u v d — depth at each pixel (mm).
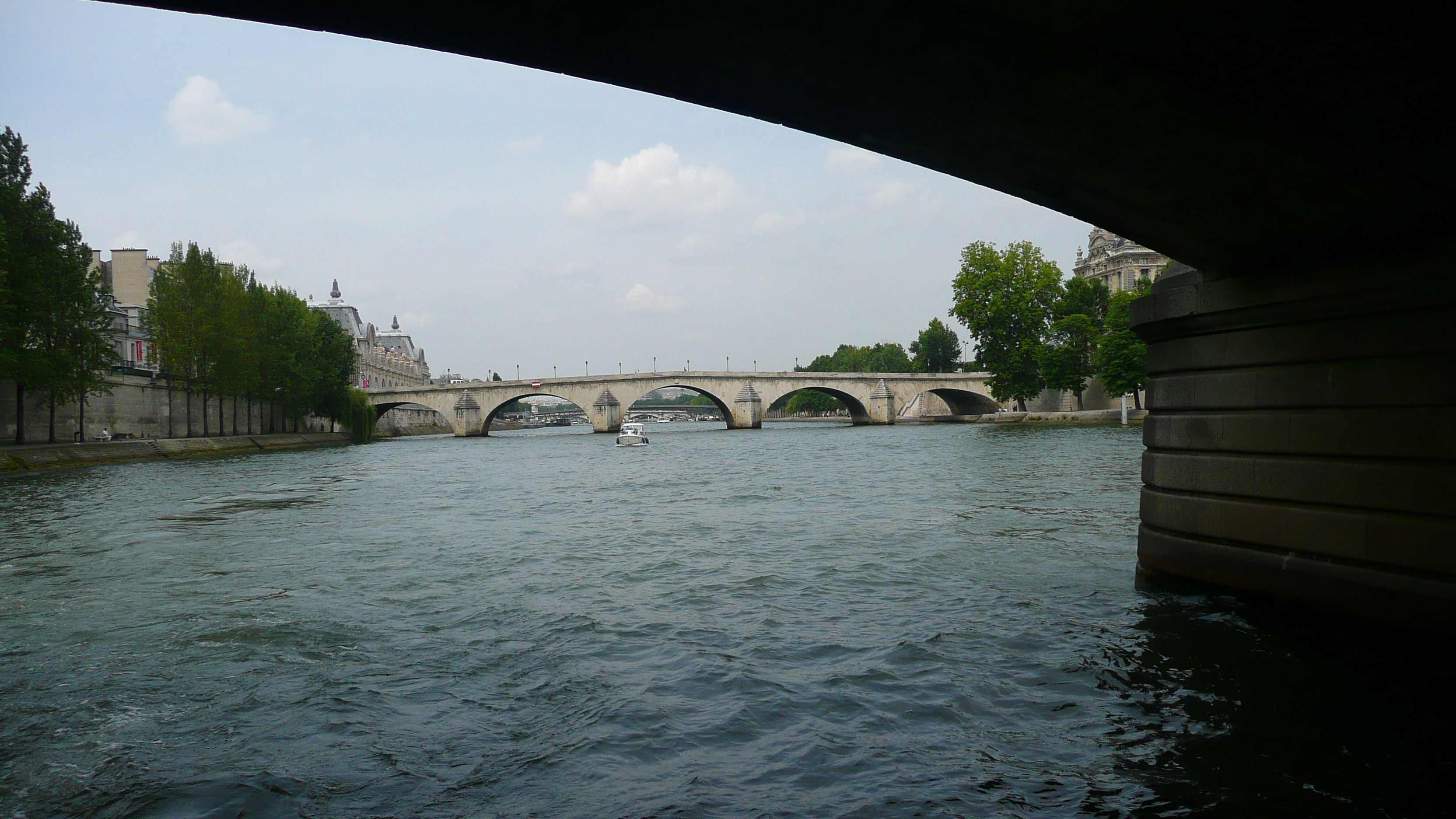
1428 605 9562
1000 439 67812
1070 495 28047
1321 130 7828
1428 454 9609
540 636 12305
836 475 40094
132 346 82500
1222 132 8102
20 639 12625
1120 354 81500
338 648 11914
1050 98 7812
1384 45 6391
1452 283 9328
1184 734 8078
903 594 14305
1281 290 10969
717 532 22469
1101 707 8852
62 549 20953
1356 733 7980
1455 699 8742
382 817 6883
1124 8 6242
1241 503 11719
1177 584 12867
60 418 57094
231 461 58344
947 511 24797
